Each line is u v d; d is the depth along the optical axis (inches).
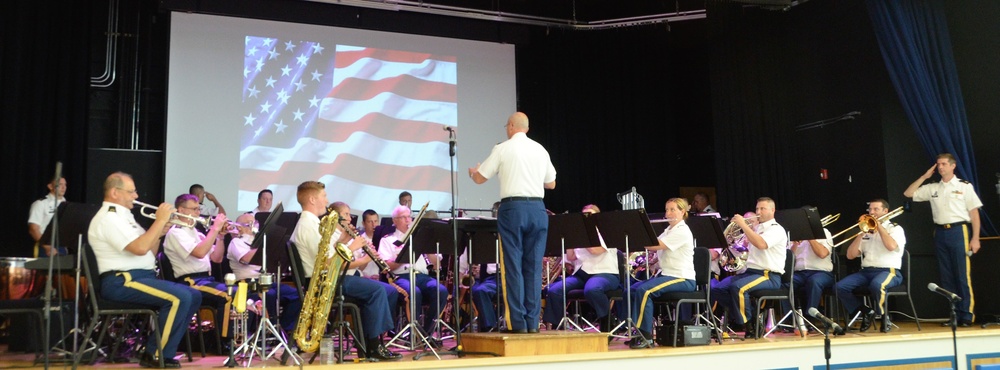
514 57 456.8
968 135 355.3
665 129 481.4
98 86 388.8
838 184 394.9
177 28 393.1
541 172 227.0
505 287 225.8
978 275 326.6
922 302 353.1
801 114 418.3
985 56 359.6
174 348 203.9
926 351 250.1
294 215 284.2
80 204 231.3
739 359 227.6
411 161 425.1
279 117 405.4
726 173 422.9
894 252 290.4
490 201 437.1
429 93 434.6
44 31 362.6
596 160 462.0
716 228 261.3
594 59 468.4
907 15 362.6
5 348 265.9
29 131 355.6
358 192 412.8
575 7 473.4
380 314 221.3
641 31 476.7
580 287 293.3
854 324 313.1
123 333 221.0
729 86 425.4
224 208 389.1
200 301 214.8
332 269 214.4
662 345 243.0
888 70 363.6
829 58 404.2
